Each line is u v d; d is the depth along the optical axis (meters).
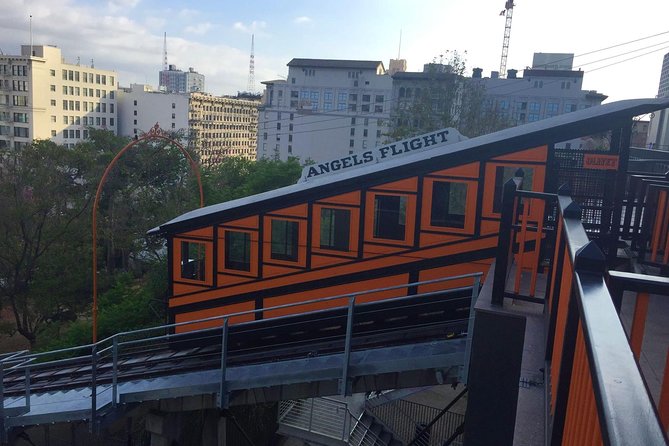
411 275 9.26
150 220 30.02
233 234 10.62
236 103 126.69
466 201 8.77
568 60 70.56
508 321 4.14
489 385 4.20
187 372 10.01
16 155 26.50
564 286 3.16
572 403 2.18
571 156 8.07
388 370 7.75
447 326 8.52
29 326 26.08
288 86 81.88
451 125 29.72
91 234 27.00
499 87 63.56
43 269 24.70
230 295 10.78
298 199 9.93
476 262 8.77
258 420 12.38
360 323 9.51
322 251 9.86
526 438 3.40
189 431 11.10
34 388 11.29
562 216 3.54
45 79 87.06
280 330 10.32
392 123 51.72
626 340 1.33
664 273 6.45
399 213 9.28
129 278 23.41
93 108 97.62
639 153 14.01
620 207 7.42
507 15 90.94
